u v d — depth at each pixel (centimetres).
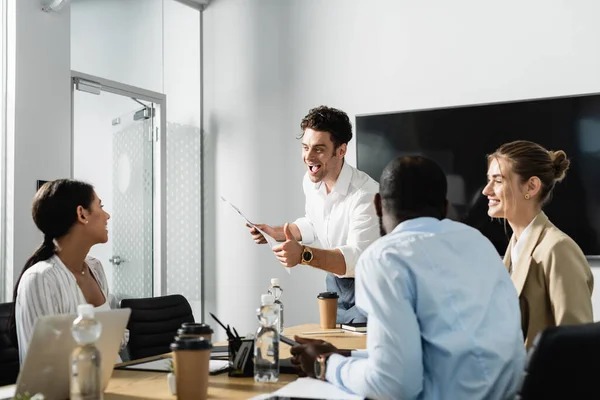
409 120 394
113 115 419
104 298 221
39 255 198
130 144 431
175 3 462
